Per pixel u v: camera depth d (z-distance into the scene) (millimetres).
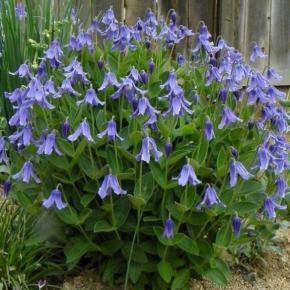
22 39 1258
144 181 883
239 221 865
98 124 917
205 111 945
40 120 926
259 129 969
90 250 947
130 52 1006
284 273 1050
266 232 1010
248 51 1720
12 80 1209
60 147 871
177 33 1104
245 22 1705
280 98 1032
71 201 934
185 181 822
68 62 1004
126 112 915
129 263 900
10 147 980
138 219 887
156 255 942
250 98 950
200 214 890
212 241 943
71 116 917
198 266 922
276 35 1732
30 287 944
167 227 855
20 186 935
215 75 966
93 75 987
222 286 997
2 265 925
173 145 949
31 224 956
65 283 956
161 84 948
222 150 892
